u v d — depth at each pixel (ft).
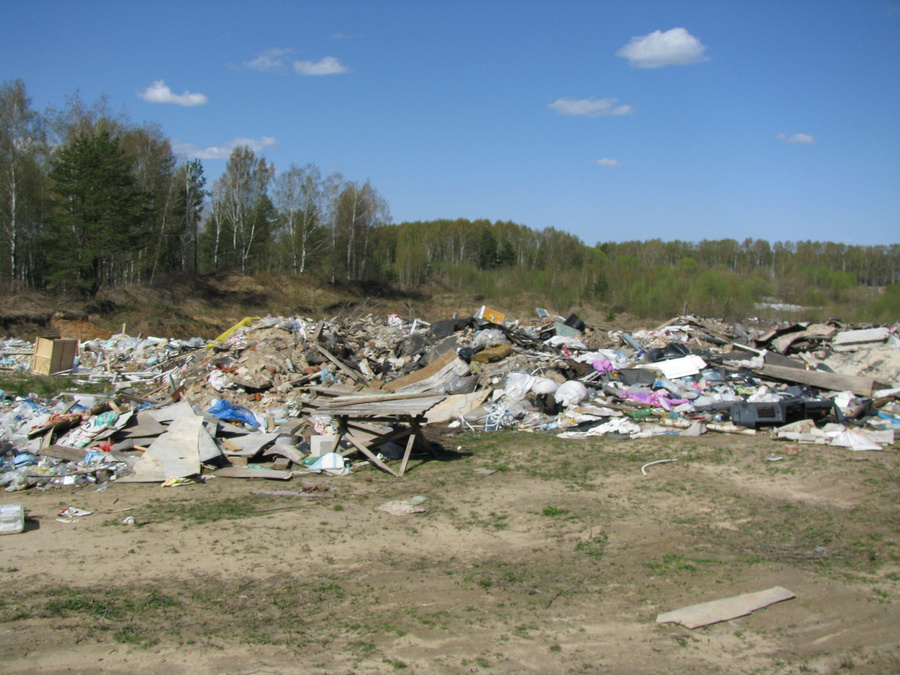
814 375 57.26
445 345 67.31
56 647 17.02
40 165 137.59
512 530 27.20
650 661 16.67
